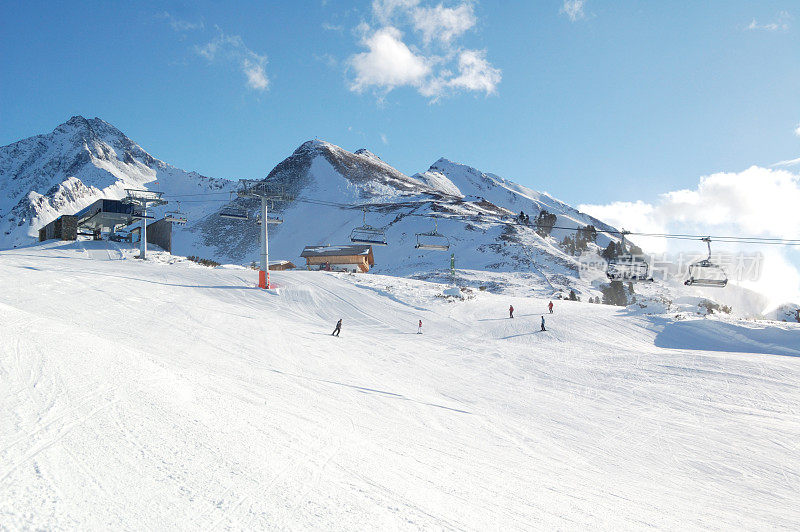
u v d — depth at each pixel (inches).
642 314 1717.5
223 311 1362.0
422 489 321.1
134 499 221.9
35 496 205.9
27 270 1594.5
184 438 312.8
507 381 979.9
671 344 1419.8
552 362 1160.8
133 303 1254.9
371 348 1192.2
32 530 179.6
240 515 225.3
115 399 358.9
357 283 2023.9
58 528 185.2
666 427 710.5
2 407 303.9
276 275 2055.9
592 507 363.3
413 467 378.9
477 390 884.6
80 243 2642.7
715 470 550.9
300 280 1989.4
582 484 441.4
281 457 322.3
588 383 979.3
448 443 510.6
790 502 462.9
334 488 284.8
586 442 627.2
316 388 671.1
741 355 1191.6
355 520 242.2
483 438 573.0
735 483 513.7
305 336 1207.6
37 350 447.5
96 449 267.4
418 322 1599.4
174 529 202.7
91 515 201.0
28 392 340.2
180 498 231.9
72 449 261.1
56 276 1525.6
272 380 666.8
